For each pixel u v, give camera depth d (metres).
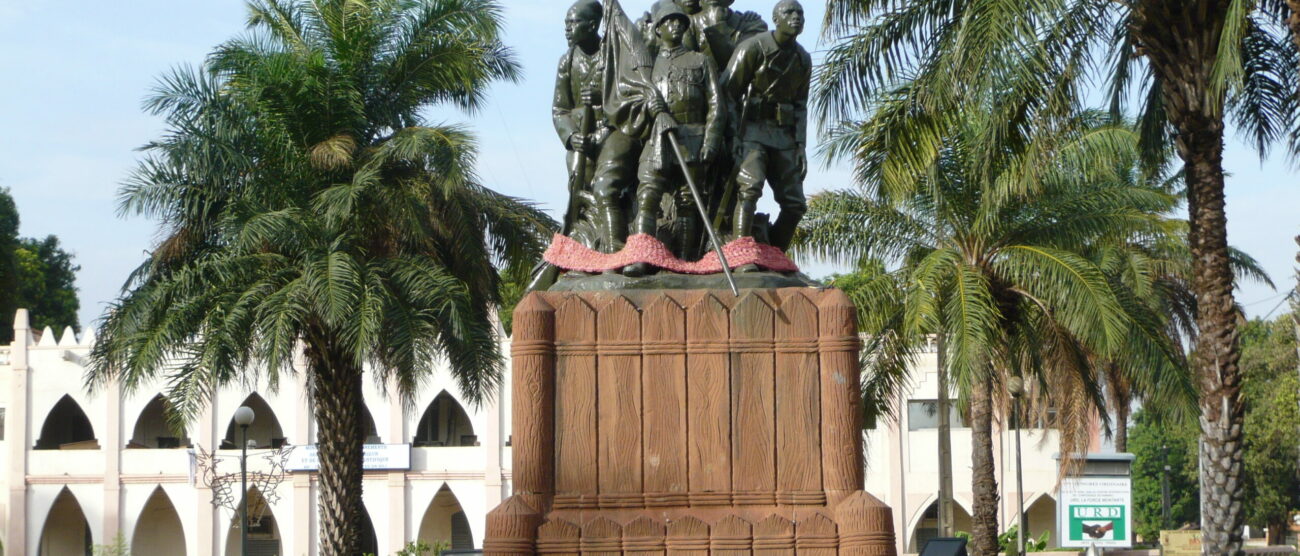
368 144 19.33
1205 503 15.48
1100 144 19.23
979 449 22.89
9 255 28.12
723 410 7.69
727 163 8.48
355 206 18.12
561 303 7.77
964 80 13.16
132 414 44.75
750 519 7.54
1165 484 58.41
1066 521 28.03
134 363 17.78
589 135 8.65
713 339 7.74
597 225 8.49
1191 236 15.13
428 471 44.34
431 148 17.89
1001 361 21.92
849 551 7.45
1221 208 14.89
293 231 17.50
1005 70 12.71
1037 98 14.40
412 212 18.11
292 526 43.84
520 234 20.62
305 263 17.56
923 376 42.09
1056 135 14.77
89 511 44.19
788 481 7.65
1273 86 16.28
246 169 18.28
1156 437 62.22
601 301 7.78
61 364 44.91
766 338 7.75
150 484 44.34
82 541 47.38
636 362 7.72
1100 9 14.59
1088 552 27.92
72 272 62.12
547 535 7.48
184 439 45.75
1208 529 15.40
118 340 18.00
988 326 19.36
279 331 17.00
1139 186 21.42
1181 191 27.05
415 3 19.56
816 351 7.76
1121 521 27.92
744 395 7.71
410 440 44.38
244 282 18.14
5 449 44.59
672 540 7.50
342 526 19.12
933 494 41.97
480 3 19.61
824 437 7.68
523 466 7.61
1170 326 26.12
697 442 7.67
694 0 8.91
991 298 19.69
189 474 44.19
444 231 19.27
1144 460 62.50
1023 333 21.95
